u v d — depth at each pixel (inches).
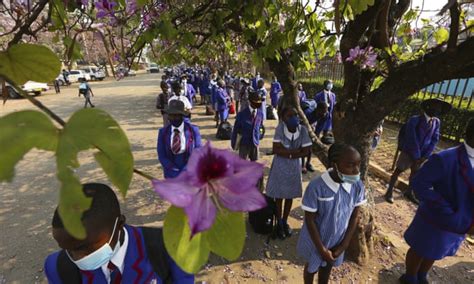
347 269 121.1
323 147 133.6
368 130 108.5
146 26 81.1
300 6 86.2
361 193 91.4
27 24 35.6
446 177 86.3
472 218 87.3
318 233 90.2
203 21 104.3
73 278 42.4
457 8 66.7
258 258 130.5
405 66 92.1
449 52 74.0
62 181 13.8
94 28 50.3
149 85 1021.8
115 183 15.6
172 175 138.4
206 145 17.1
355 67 101.0
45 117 14.9
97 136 15.3
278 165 135.6
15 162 13.5
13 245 138.8
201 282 117.6
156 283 44.7
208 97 460.4
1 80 14.9
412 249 104.0
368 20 87.4
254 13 86.2
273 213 140.7
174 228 16.5
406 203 178.4
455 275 120.5
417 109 327.3
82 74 1170.0
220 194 16.6
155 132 352.5
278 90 426.6
